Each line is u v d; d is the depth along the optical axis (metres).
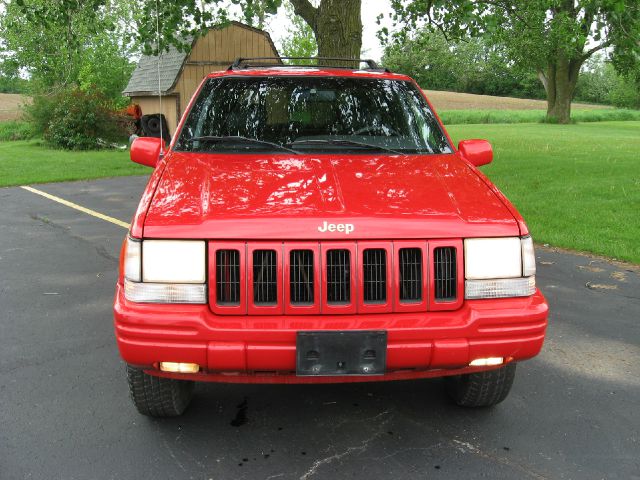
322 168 3.28
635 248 6.93
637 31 10.66
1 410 3.27
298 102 4.03
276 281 2.62
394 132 3.89
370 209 2.78
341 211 2.74
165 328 2.56
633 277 5.98
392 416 3.26
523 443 3.00
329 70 4.44
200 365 2.61
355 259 2.64
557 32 11.55
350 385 3.63
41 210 9.44
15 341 4.24
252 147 3.64
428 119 4.08
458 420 3.23
